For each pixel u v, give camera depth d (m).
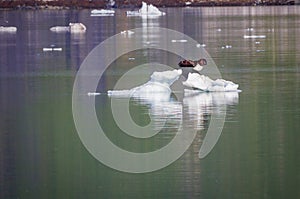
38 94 73.94
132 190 41.66
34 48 134.25
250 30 167.75
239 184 42.19
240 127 55.75
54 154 49.25
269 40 135.50
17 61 109.12
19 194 41.41
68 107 65.75
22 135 54.75
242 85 76.38
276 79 80.06
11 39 160.00
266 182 42.34
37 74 91.12
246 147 49.72
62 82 82.69
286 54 106.81
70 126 57.62
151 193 41.12
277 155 47.38
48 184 43.16
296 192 40.72
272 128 54.97
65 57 113.75
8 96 73.25
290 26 176.12
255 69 89.62
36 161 47.53
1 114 63.41
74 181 43.28
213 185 42.09
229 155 47.91
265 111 61.56
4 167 46.38
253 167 45.09
